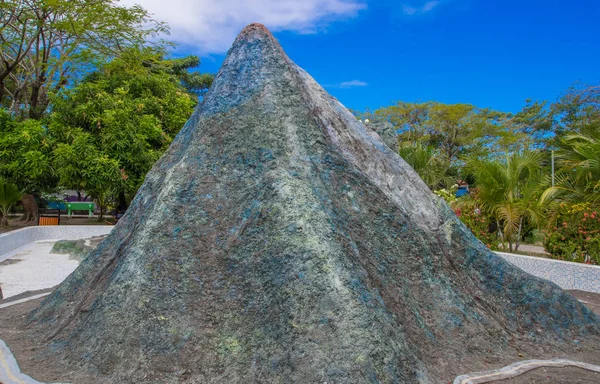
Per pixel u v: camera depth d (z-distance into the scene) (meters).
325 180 5.07
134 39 18.98
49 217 17.69
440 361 4.18
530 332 5.04
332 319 3.66
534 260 9.71
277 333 3.75
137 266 4.36
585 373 4.30
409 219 5.39
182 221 4.70
